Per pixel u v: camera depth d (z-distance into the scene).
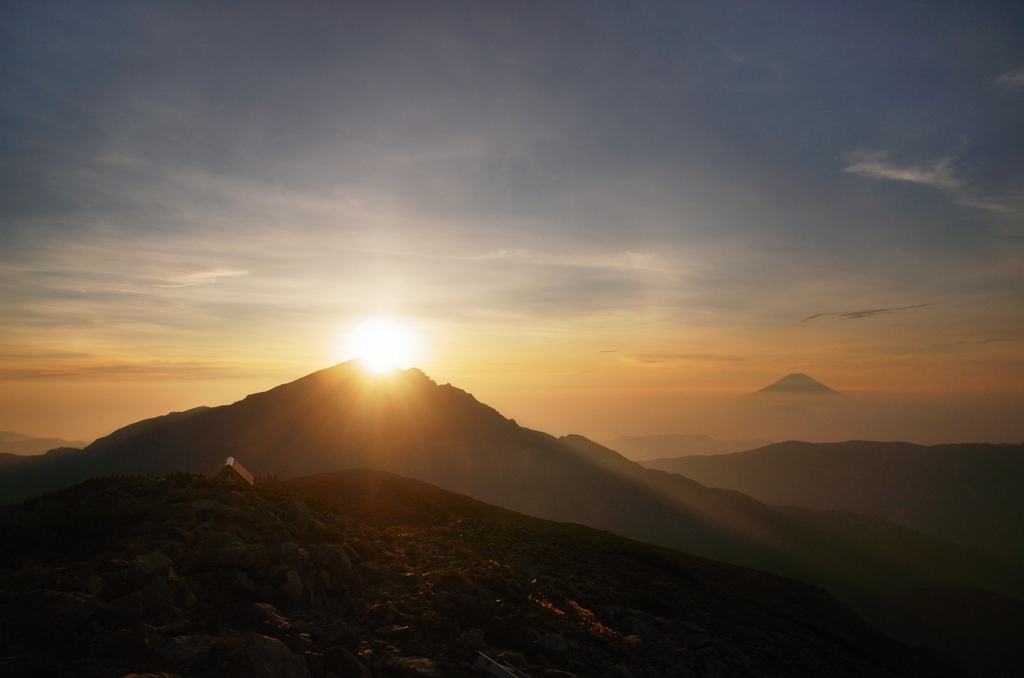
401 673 10.49
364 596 14.45
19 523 13.87
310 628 11.25
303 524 17.48
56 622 8.94
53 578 10.84
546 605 17.94
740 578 45.19
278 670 9.13
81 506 15.72
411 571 17.36
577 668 13.67
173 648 9.30
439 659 11.53
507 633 13.99
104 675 8.32
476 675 11.10
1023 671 99.81
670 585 28.91
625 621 20.28
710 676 17.55
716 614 25.91
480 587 16.44
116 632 9.21
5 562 12.20
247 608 11.41
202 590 11.71
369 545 19.20
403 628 12.40
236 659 8.97
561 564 27.45
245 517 15.88
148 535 13.70
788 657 22.66
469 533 30.27
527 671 12.39
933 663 38.50
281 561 13.70
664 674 16.09
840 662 24.61
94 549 13.09
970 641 111.75
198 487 19.25
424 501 39.88
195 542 13.70
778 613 31.86
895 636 113.19
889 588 157.12
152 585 10.77
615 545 37.06
